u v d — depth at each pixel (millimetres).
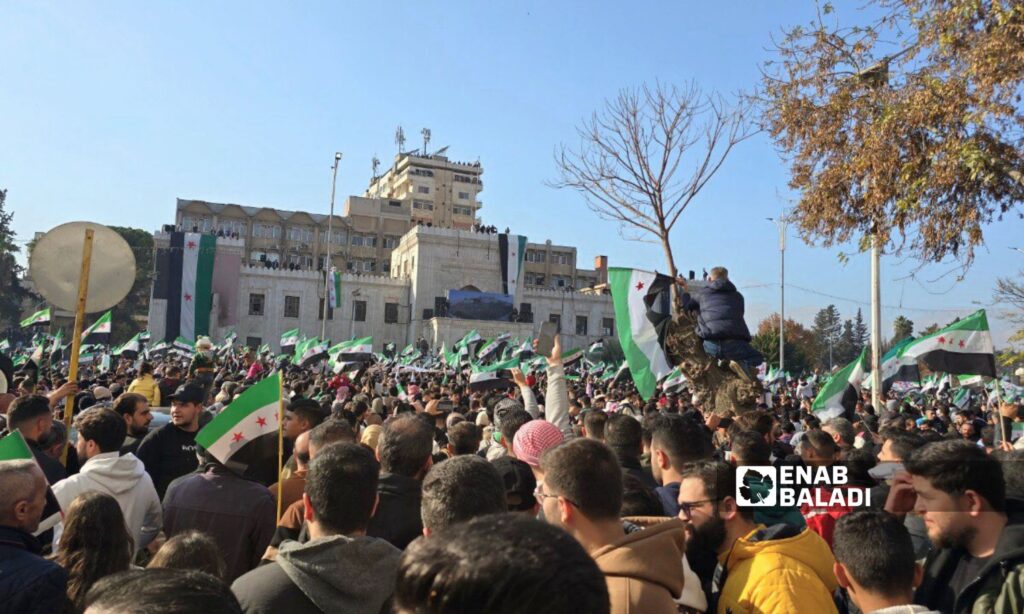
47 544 4387
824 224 10797
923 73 9828
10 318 64500
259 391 4594
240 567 4285
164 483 5820
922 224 9836
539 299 78375
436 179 111062
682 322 9742
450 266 75062
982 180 9188
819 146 10578
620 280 10203
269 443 4562
